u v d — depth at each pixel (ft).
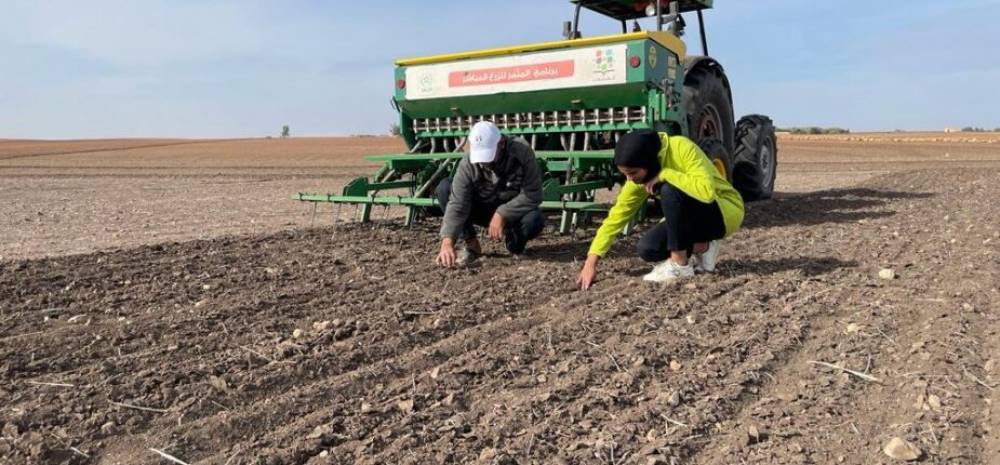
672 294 16.10
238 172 84.99
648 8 29.78
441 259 18.06
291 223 31.30
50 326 13.64
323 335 13.00
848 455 8.65
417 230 25.39
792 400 10.27
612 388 10.68
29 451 8.74
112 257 20.26
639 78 23.65
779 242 23.35
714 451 8.87
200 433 9.31
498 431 9.34
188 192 53.93
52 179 72.23
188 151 156.25
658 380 11.07
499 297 15.85
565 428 9.44
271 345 12.51
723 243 23.17
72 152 153.17
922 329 13.17
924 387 10.43
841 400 10.19
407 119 28.76
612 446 8.91
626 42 23.81
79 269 18.51
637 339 12.90
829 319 14.24
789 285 16.87
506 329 13.58
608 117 25.25
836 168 79.10
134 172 85.66
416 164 26.99
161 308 14.87
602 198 43.21
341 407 10.14
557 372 11.34
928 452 8.64
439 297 15.81
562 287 16.85
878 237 24.14
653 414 9.82
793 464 8.44
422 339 13.06
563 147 26.30
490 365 11.59
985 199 36.32
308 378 11.21
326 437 9.18
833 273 18.25
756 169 33.45
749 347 12.41
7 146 187.62
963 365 11.30
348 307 15.02
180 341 12.67
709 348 12.42
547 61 25.02
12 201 45.70
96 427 9.44
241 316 14.28
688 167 16.22
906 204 34.50
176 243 22.58
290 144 197.98
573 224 22.80
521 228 19.80
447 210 18.54
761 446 8.91
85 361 11.75
